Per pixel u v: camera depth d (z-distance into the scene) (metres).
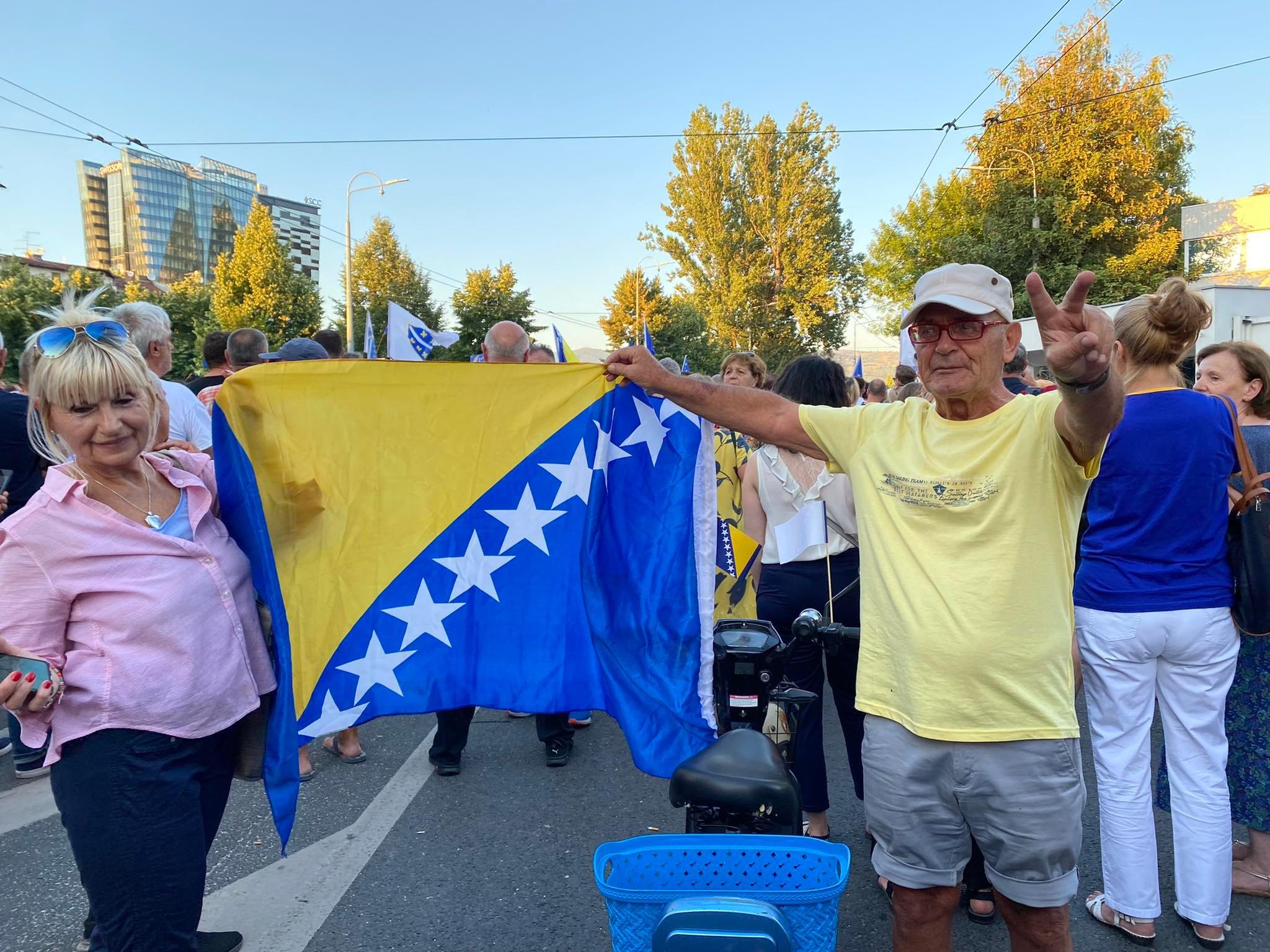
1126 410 2.62
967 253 26.14
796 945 1.62
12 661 1.69
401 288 39.69
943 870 1.95
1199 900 2.67
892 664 1.93
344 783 3.91
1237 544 2.62
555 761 4.08
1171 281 2.60
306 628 2.34
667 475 2.58
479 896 2.96
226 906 2.90
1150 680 2.68
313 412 2.38
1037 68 24.59
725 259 52.31
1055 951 1.90
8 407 3.80
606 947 2.67
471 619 2.52
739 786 1.81
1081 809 1.87
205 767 1.98
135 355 1.87
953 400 1.91
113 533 1.83
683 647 2.50
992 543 1.81
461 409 2.51
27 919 2.81
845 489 3.04
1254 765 2.95
